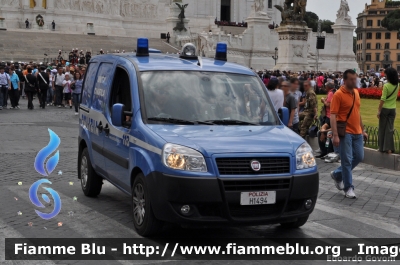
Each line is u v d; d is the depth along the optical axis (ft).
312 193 27.81
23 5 239.30
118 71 33.53
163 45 237.04
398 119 82.79
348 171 38.91
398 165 51.13
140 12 273.95
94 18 255.09
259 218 26.53
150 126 28.84
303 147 28.35
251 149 26.71
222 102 30.94
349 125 38.75
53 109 106.01
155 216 27.14
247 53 236.02
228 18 342.23
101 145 34.37
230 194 25.89
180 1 265.34
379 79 165.17
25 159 51.62
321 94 144.25
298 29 166.61
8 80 101.55
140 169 28.37
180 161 26.11
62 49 208.13
